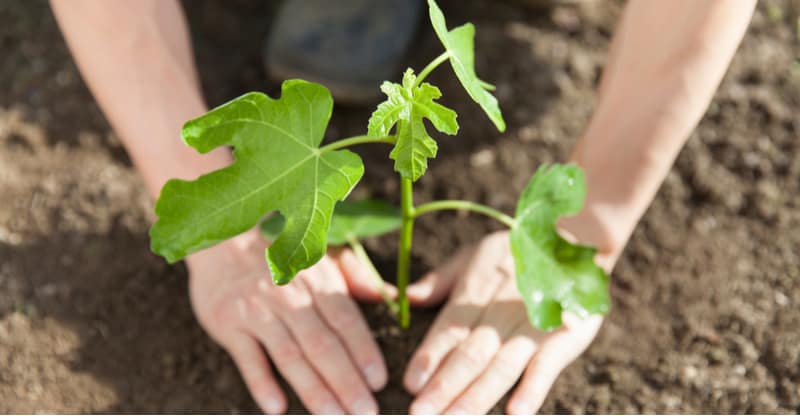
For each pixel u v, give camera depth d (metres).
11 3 1.30
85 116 1.22
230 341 1.05
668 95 1.05
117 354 1.09
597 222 1.06
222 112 0.88
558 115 1.23
